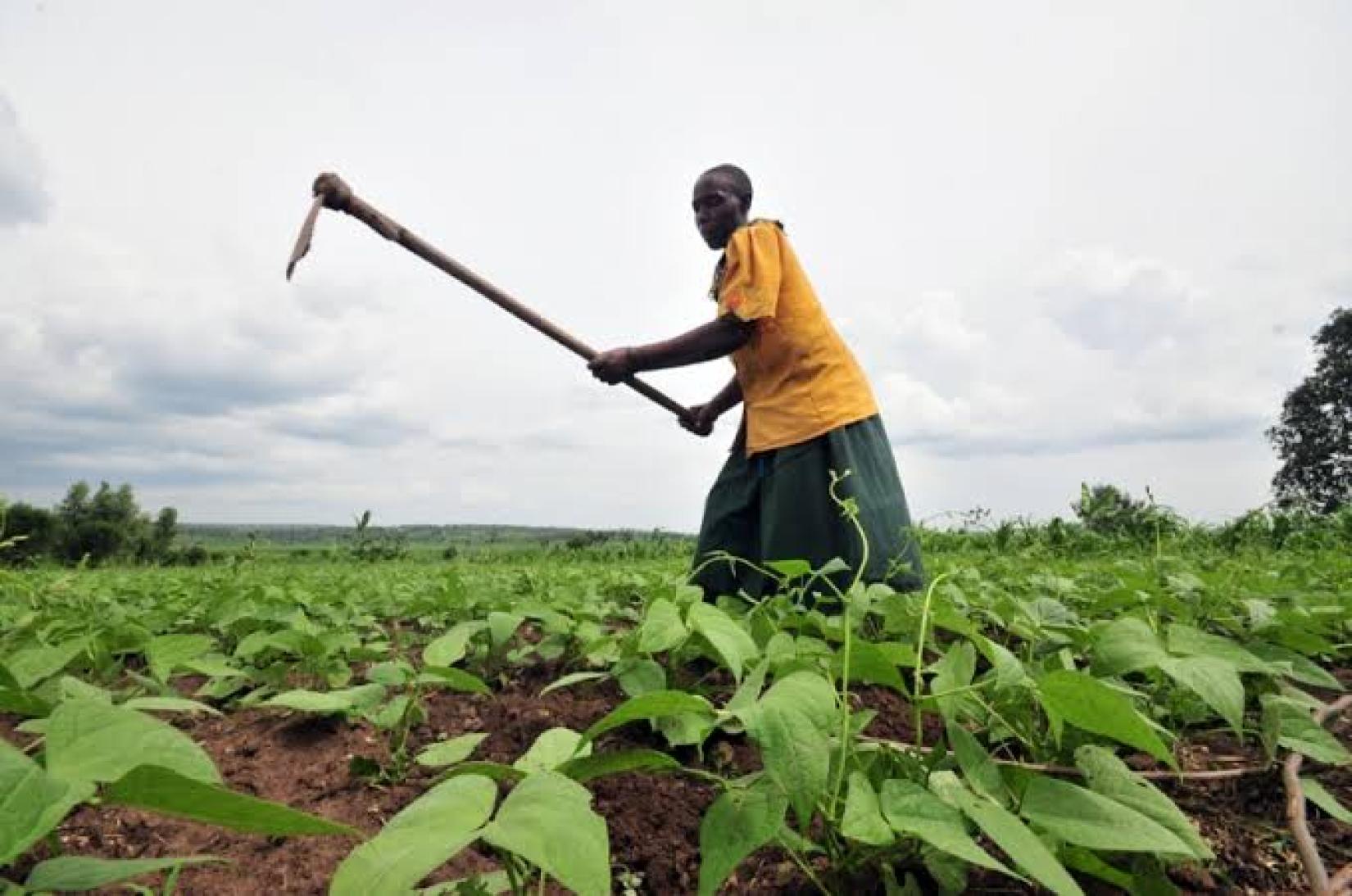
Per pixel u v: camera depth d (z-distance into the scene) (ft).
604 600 14.53
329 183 10.69
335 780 6.64
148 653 7.34
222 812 2.76
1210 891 4.78
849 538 10.54
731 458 12.21
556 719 7.43
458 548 54.49
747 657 5.62
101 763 2.88
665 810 5.68
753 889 4.80
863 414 11.10
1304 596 11.43
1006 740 6.11
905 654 5.66
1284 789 5.39
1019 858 3.46
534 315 12.29
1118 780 4.46
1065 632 7.67
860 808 3.71
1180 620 9.46
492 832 2.94
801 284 11.24
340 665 9.39
